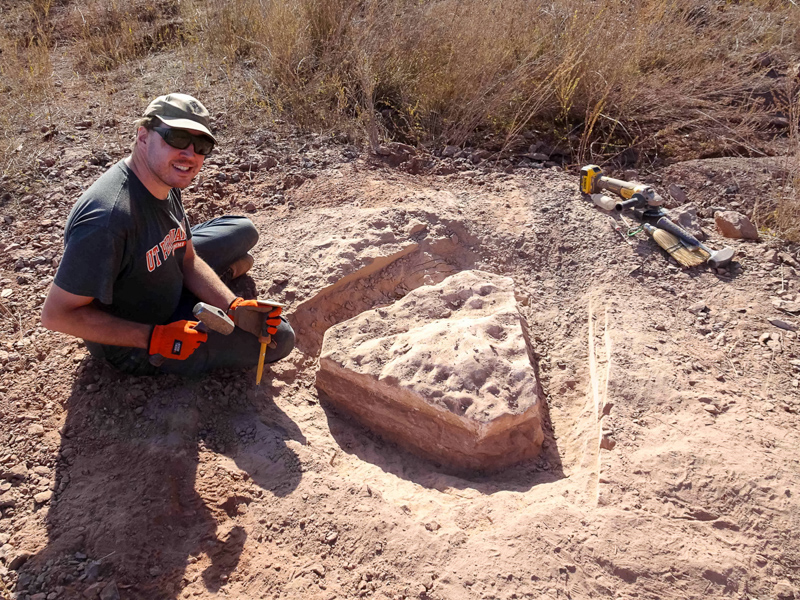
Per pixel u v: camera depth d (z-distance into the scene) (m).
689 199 4.53
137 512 2.31
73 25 7.20
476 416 2.66
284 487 2.49
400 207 4.09
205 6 6.99
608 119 5.24
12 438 2.62
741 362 3.12
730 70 5.85
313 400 3.11
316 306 3.48
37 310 3.32
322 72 5.56
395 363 2.89
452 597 2.10
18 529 2.29
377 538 2.29
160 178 2.40
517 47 5.65
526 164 4.84
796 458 2.55
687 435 2.65
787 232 3.98
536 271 3.84
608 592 2.12
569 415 3.04
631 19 5.79
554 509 2.37
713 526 2.32
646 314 3.40
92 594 2.07
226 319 2.42
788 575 2.18
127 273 2.54
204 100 5.53
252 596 2.13
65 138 4.94
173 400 2.79
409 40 5.71
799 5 6.88
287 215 4.19
